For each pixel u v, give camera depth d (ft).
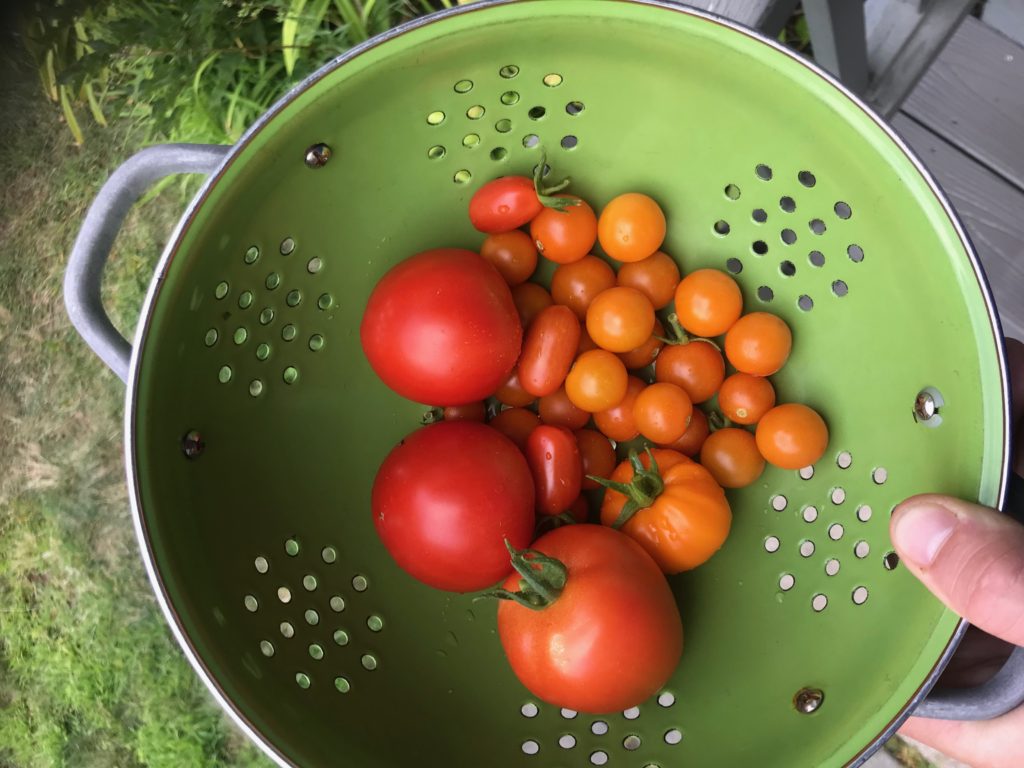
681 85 2.44
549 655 2.39
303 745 2.26
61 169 5.32
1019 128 4.32
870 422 2.56
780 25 2.97
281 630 2.49
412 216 2.79
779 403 2.82
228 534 2.44
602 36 2.33
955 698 2.14
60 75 4.17
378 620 2.75
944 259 2.16
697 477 2.63
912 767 4.31
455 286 2.56
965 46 4.37
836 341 2.64
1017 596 1.92
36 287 5.31
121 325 5.12
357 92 2.35
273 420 2.66
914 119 4.46
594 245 3.02
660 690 2.66
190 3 4.20
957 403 2.19
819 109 2.25
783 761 2.40
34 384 5.30
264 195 2.39
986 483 2.11
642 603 2.40
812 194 2.48
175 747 5.01
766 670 2.60
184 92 4.54
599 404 2.76
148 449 2.19
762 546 2.77
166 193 5.20
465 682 2.74
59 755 5.13
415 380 2.62
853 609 2.49
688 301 2.73
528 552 2.45
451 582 2.61
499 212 2.67
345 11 4.24
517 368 2.88
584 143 2.73
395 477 2.60
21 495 5.27
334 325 2.80
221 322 2.44
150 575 2.13
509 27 2.30
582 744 2.68
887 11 3.88
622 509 2.64
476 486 2.53
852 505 2.60
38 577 5.25
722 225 2.78
